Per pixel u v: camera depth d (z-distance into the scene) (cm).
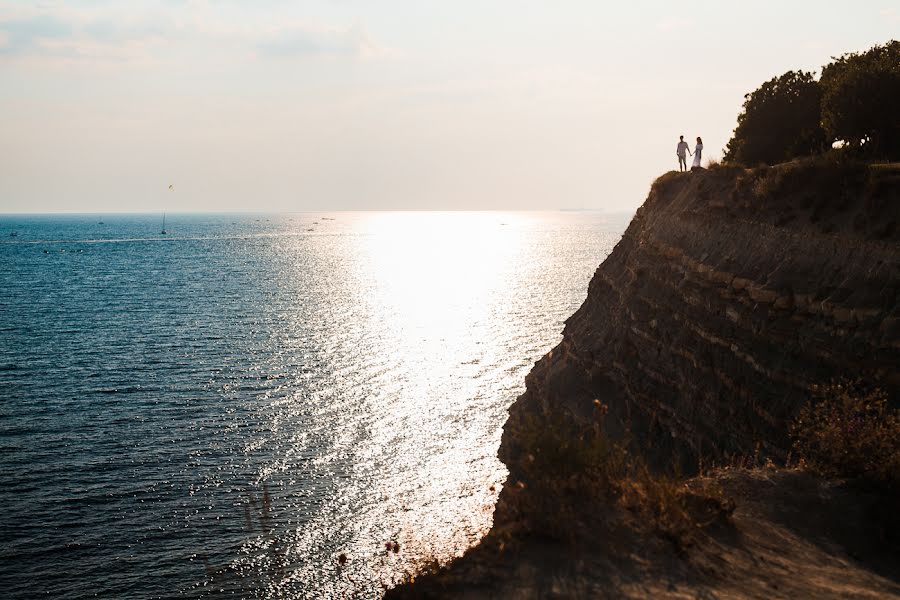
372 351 6750
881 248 1766
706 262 2433
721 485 1089
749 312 2064
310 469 3881
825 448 1170
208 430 4444
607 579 702
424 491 3603
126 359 6291
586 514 816
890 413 1470
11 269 14725
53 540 3102
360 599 2708
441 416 4775
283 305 9775
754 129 3816
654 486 884
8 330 7738
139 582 2823
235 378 5656
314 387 5431
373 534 3175
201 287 11719
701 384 2167
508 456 3378
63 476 3722
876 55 3145
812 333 1809
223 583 2820
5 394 5172
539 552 744
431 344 7112
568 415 2861
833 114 2862
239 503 3462
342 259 17988
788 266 2028
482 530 3136
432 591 692
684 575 732
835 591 764
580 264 15675
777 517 991
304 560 2983
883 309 1653
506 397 5212
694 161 3322
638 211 3694
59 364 6094
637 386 2541
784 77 3762
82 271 14325
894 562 903
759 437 1816
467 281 12825
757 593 726
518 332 7725
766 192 2328
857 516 998
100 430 4419
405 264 16662
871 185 1897
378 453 4112
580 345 3222
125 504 3434
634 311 2827
